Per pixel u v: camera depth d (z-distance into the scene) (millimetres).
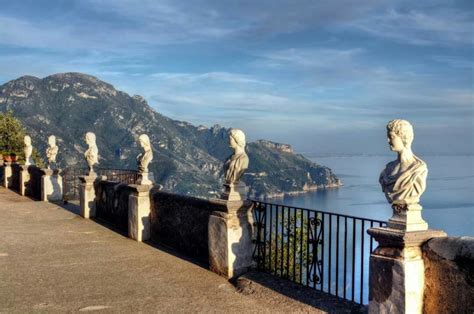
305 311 6234
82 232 11805
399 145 5023
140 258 9148
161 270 8305
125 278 7820
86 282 7586
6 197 19609
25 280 7664
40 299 6754
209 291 7176
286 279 7414
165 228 10258
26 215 14531
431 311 4875
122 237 11188
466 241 4539
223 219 7871
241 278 7617
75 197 18297
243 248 7914
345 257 6418
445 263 4711
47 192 17953
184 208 9539
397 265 4918
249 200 7980
